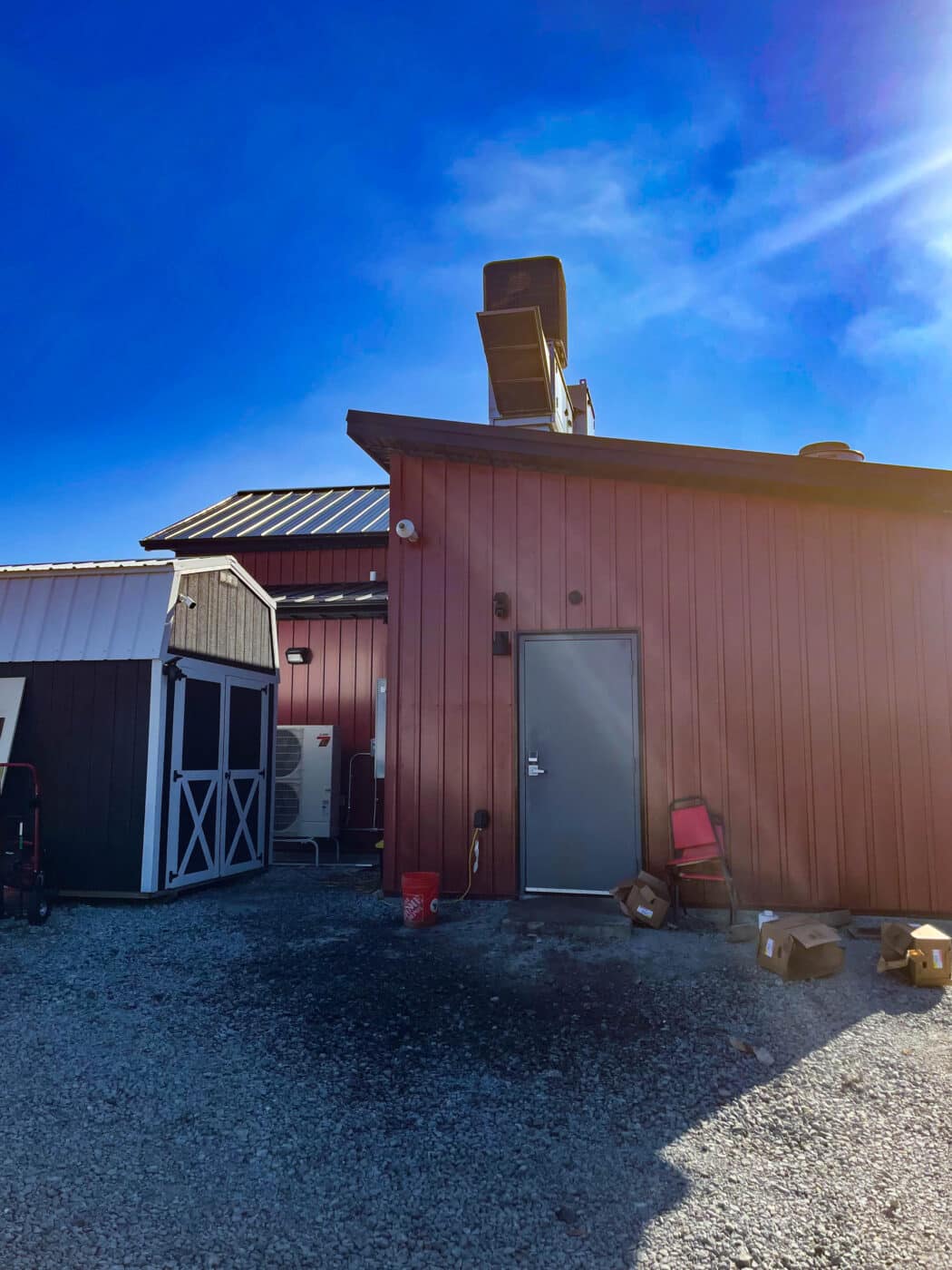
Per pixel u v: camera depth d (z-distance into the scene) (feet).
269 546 42.60
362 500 49.39
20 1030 13.47
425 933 19.20
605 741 22.11
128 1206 8.56
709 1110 10.71
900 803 20.71
